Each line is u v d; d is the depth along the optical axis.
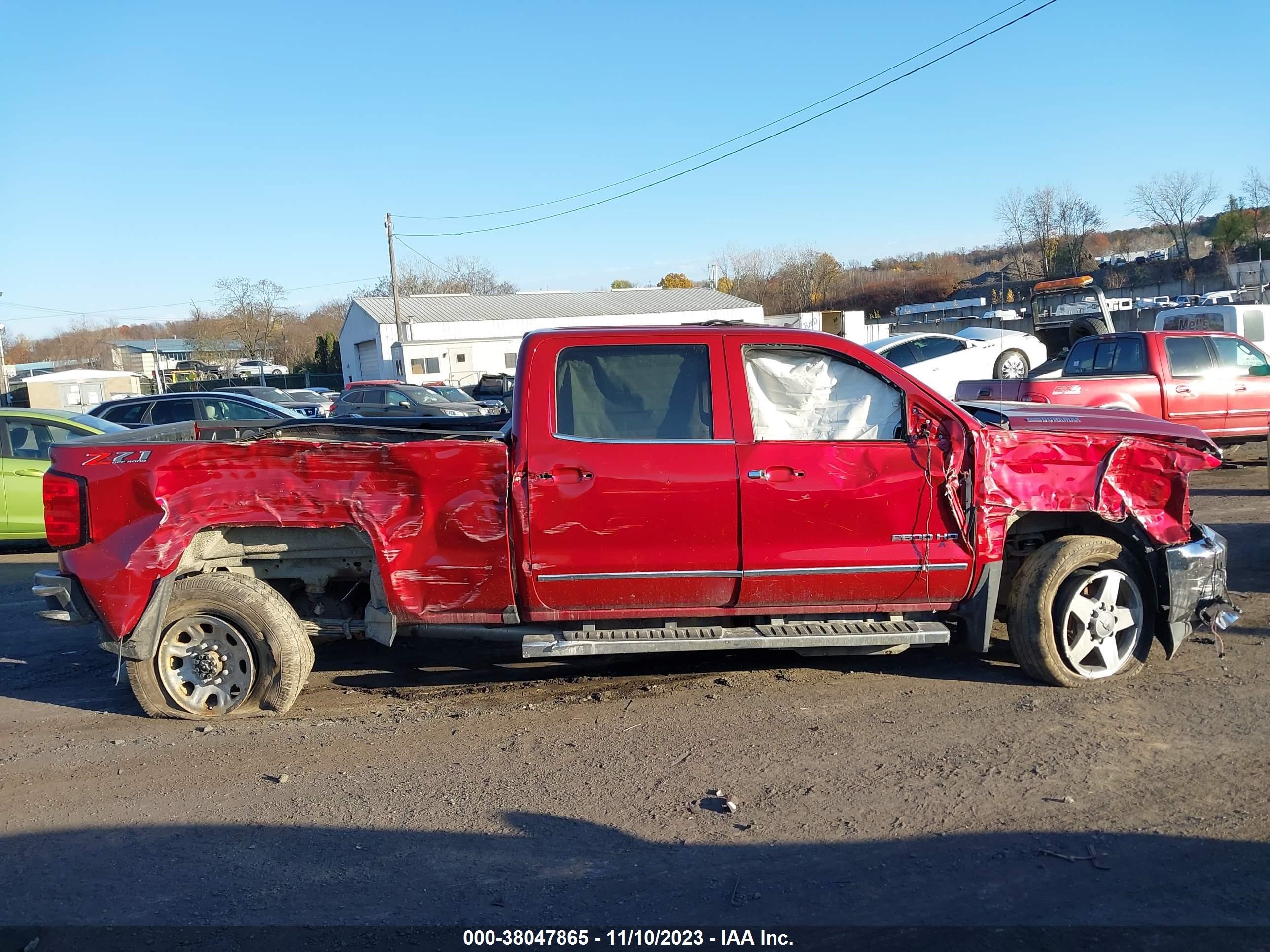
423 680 5.70
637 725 4.84
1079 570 5.15
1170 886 3.30
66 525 4.91
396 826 3.88
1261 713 4.70
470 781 4.27
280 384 54.03
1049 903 3.22
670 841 3.70
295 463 4.86
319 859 3.63
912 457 4.89
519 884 3.43
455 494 4.82
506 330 44.47
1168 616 5.20
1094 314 16.98
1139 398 11.04
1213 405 11.28
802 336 4.97
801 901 3.27
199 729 4.96
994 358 17.48
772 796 4.02
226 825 3.93
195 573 5.10
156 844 3.79
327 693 5.50
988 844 3.60
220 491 4.86
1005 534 5.04
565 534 4.79
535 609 4.91
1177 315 17.67
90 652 6.47
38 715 5.27
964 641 6.02
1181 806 3.83
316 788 4.24
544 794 4.11
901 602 5.06
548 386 4.84
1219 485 11.37
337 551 5.13
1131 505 5.11
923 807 3.88
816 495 4.82
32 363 84.44
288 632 5.04
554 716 5.01
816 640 4.92
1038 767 4.20
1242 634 5.95
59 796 4.24
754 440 4.86
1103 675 5.21
